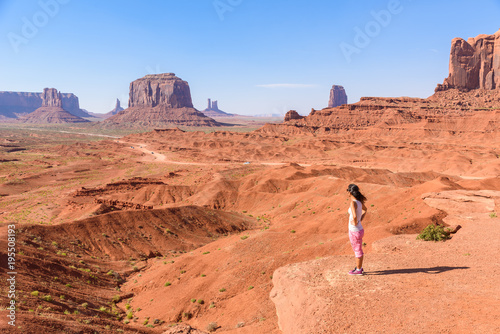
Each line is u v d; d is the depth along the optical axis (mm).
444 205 40188
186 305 41938
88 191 134125
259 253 51656
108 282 56094
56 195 143125
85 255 66000
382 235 38375
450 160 197500
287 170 154625
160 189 134625
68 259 59188
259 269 43156
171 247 76688
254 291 36906
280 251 51406
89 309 40000
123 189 143000
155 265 65062
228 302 38625
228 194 121438
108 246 71625
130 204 99812
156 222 83375
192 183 159625
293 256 43250
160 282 53219
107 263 65000
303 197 104188
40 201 128875
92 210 92562
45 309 30781
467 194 38062
